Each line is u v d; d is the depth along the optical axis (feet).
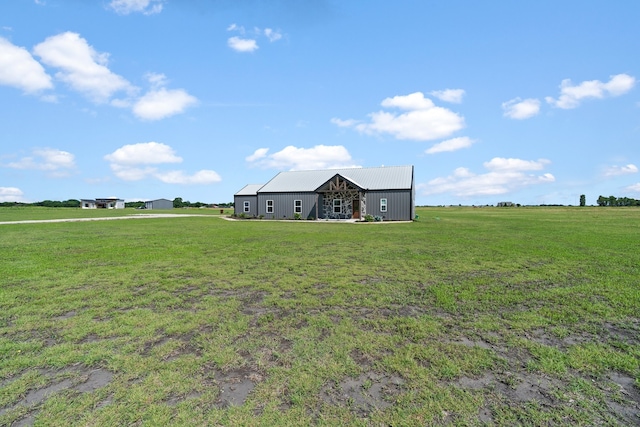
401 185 96.07
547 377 10.08
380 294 18.53
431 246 37.29
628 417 8.22
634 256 30.19
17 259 28.25
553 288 19.69
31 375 10.09
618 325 14.12
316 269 24.97
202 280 21.58
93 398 8.95
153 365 10.69
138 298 17.69
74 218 93.35
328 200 102.12
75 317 14.88
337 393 9.21
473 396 9.08
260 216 109.19
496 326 13.93
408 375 10.12
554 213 137.59
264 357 11.28
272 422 8.04
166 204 275.39
